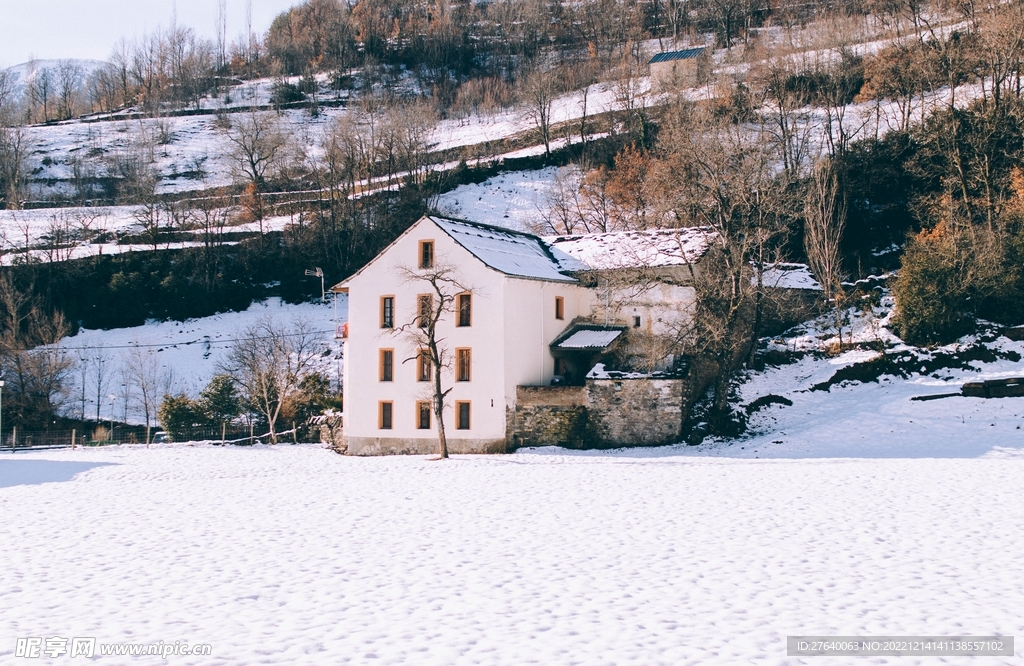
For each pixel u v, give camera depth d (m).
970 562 20.34
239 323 80.50
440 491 33.28
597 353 52.91
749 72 102.00
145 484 37.34
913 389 47.41
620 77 117.00
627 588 18.53
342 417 55.25
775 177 67.31
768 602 17.39
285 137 115.44
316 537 24.56
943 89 80.81
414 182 95.56
